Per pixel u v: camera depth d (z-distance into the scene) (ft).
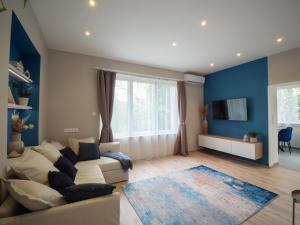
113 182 9.16
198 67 14.79
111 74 12.34
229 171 11.11
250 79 13.23
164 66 14.35
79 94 11.50
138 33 8.66
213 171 11.08
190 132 16.83
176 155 15.28
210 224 5.88
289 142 16.57
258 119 12.77
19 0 5.16
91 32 8.59
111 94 12.25
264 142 12.37
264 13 6.89
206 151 16.83
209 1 6.19
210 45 10.12
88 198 4.33
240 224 5.88
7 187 3.82
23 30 5.76
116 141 12.74
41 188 4.12
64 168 6.39
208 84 17.20
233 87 14.57
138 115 13.79
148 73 14.14
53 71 10.72
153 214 6.45
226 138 14.40
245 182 9.33
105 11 6.83
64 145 10.94
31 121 8.18
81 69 11.57
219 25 7.84
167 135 15.38
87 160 9.32
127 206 7.04
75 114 11.35
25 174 4.72
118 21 7.57
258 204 7.11
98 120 12.10
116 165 9.25
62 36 9.04
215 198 7.61
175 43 9.83
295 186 8.84
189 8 6.59
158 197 7.70
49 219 3.74
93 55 11.85
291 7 6.49
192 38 9.20
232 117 14.43
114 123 12.69
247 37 9.07
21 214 3.67
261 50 10.94
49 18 7.36
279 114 19.45
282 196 7.79
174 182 9.32
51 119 10.62
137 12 6.89
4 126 4.19
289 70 10.84
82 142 10.02
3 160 4.15
